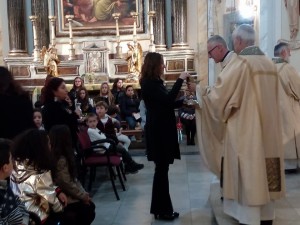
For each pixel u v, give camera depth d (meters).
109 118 5.20
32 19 8.95
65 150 2.87
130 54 8.63
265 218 2.79
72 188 2.85
